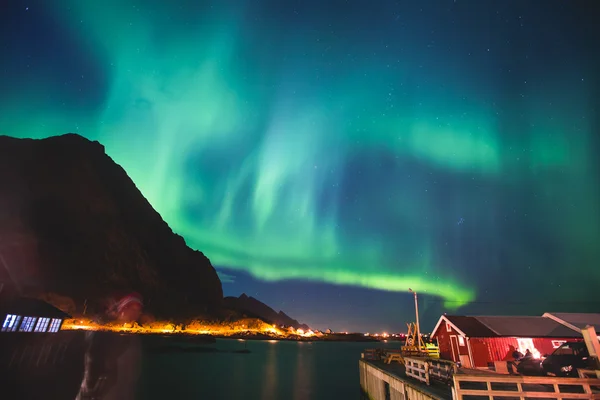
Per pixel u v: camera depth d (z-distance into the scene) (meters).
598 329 31.16
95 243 154.62
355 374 67.44
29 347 31.55
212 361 78.62
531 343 30.56
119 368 49.66
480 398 15.88
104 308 129.00
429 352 37.91
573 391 16.72
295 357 104.00
